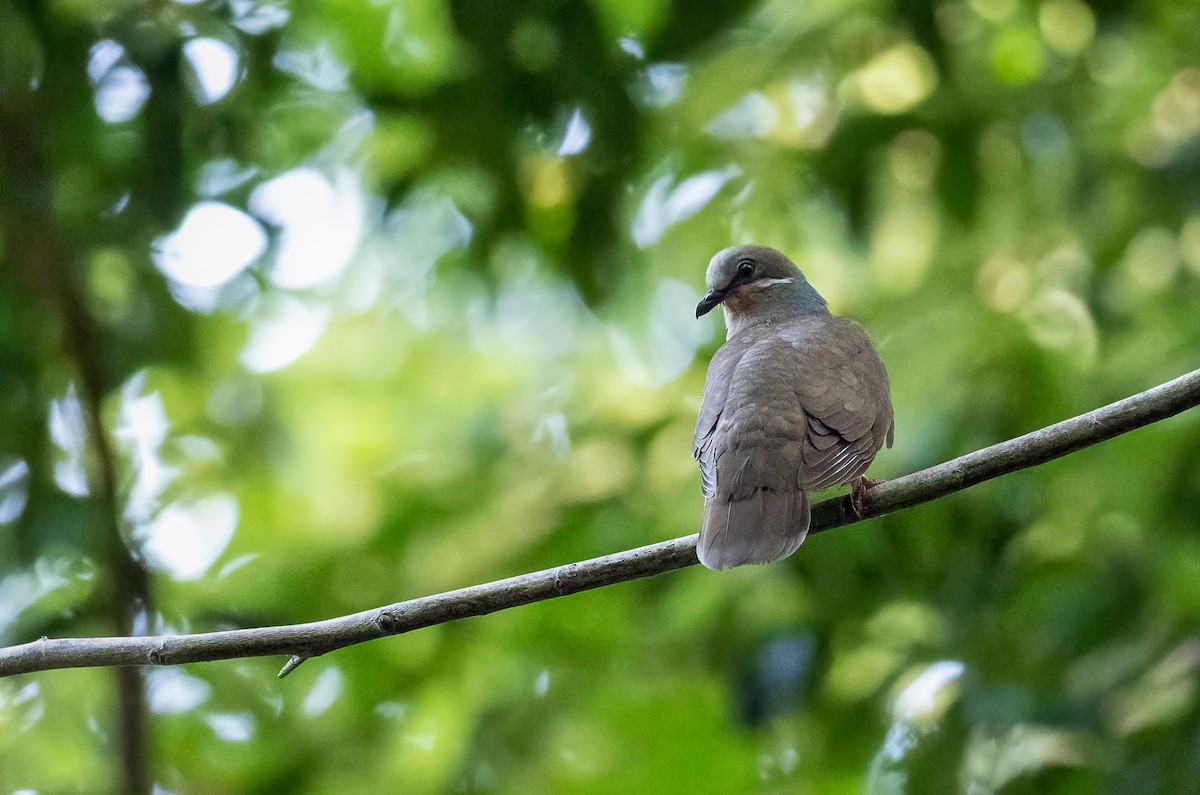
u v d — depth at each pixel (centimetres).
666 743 1358
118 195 1252
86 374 1168
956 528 1272
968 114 1393
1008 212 1435
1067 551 1267
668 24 1228
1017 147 1428
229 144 1254
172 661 767
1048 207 1435
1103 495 1248
